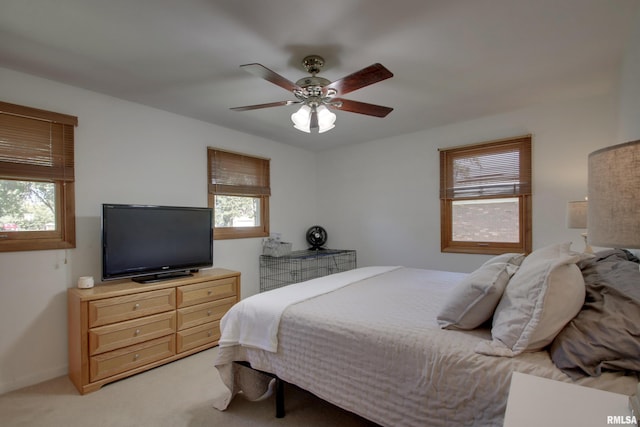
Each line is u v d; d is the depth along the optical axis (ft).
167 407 6.64
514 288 4.46
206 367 8.40
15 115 7.42
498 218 11.23
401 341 4.61
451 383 4.04
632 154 2.36
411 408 4.35
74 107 8.33
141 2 5.12
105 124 8.89
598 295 4.08
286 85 6.48
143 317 8.07
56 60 7.00
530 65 7.41
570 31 6.07
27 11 5.31
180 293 8.82
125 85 8.30
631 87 6.59
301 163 15.55
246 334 6.32
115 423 6.12
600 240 2.53
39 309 7.74
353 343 4.99
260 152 13.48
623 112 7.73
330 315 5.58
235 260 12.34
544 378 3.31
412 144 12.99
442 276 9.02
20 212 7.65
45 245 7.82
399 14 5.51
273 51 6.66
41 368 7.72
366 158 14.43
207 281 9.44
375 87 8.61
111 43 6.34
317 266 15.51
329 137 13.64
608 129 9.11
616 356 3.35
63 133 8.13
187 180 10.82
